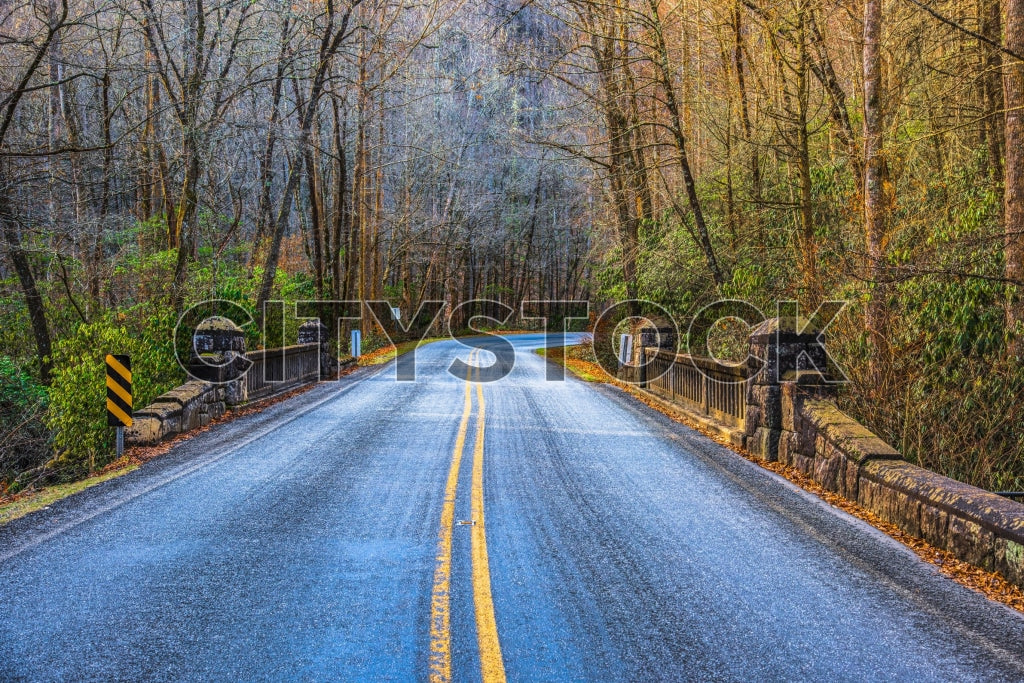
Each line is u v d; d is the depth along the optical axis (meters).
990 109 14.61
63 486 8.52
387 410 14.76
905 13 15.52
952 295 10.58
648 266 23.94
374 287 42.44
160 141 22.80
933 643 4.39
